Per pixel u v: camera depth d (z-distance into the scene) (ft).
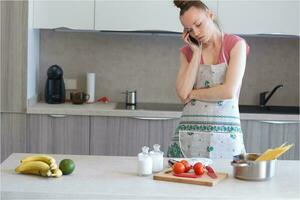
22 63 13.30
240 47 9.17
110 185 6.90
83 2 13.65
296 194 6.67
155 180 7.21
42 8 13.69
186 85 9.34
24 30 13.25
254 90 15.23
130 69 15.14
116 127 13.29
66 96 15.07
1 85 13.33
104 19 13.71
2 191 6.54
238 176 7.32
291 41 15.15
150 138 13.32
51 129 13.34
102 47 15.06
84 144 13.37
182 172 7.32
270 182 7.24
